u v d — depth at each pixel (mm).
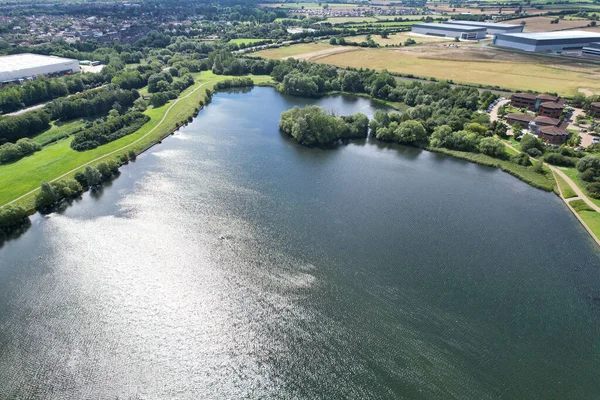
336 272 103625
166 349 83375
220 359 81625
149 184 146000
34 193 133875
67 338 84938
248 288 98500
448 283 100750
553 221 126625
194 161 164625
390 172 157875
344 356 82062
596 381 77562
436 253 111188
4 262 105812
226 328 88250
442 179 152875
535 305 94750
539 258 110062
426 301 95312
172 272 103250
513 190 145250
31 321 88562
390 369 79438
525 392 75375
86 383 76375
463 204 135375
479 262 108062
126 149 170625
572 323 90125
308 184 146625
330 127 183875
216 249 111562
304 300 95312
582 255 111375
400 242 115312
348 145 185125
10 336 84938
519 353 83062
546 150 167500
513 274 104125
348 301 95062
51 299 94312
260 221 124062
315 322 89750
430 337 86312
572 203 133875
